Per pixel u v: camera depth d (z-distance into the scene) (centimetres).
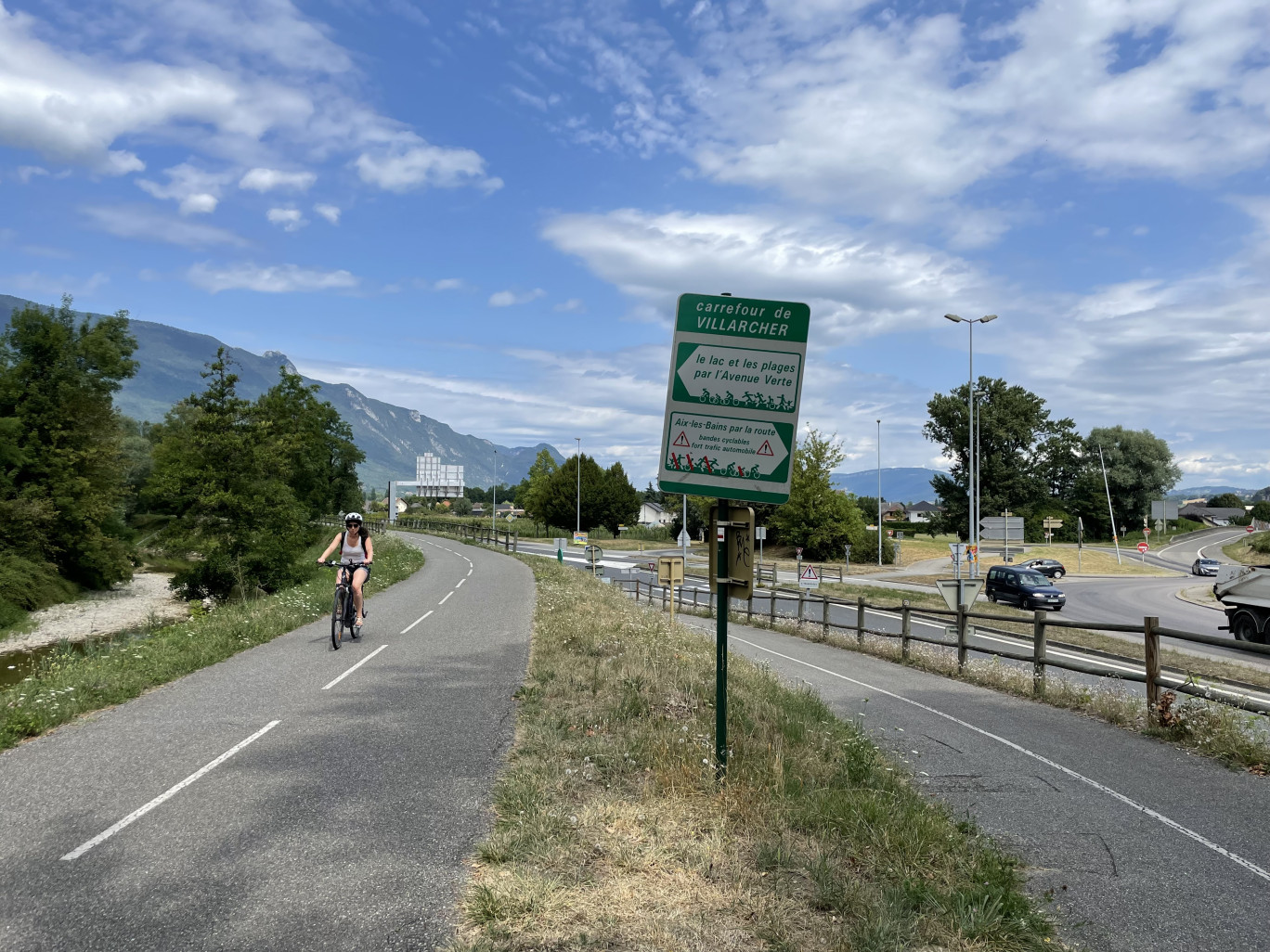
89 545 3644
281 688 917
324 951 336
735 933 353
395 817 498
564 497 9119
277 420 4434
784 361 564
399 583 2930
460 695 880
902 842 464
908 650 1564
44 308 3834
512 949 335
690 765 559
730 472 567
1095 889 443
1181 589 4612
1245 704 761
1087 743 811
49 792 543
